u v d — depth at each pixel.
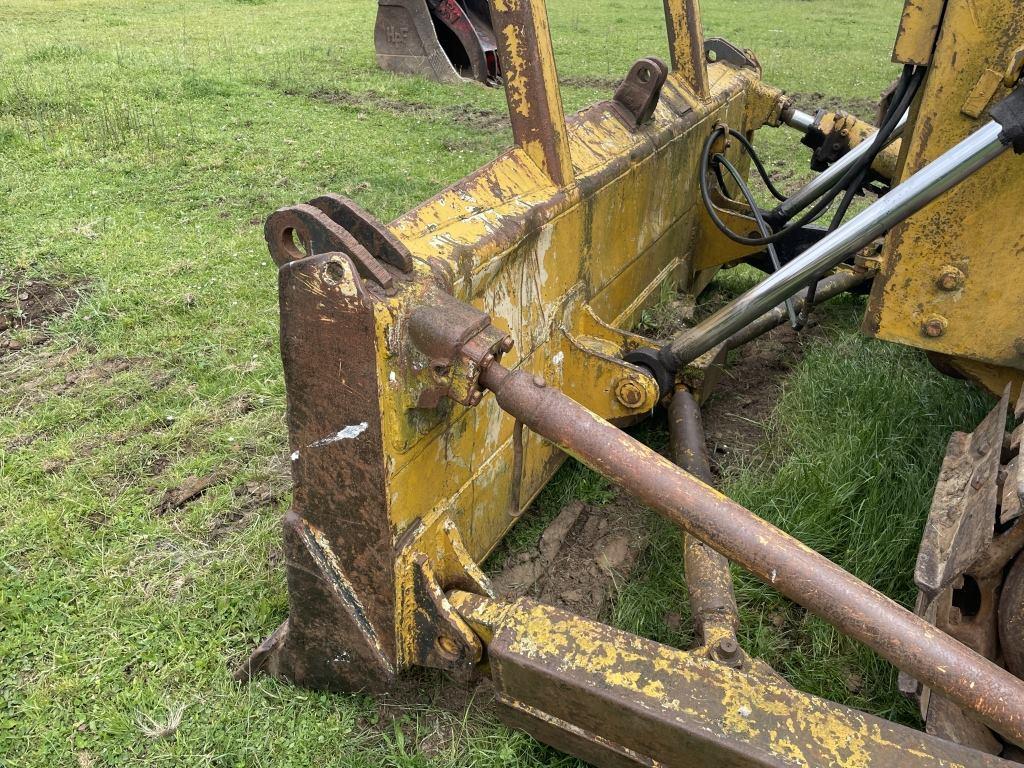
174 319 4.23
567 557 2.92
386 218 5.55
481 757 2.13
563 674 1.80
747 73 4.61
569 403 1.79
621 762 1.87
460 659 2.04
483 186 2.31
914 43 2.11
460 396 1.77
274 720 2.21
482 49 9.84
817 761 1.62
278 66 10.08
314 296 1.71
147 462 3.26
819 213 2.89
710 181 4.04
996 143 1.91
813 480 3.04
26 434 3.38
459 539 2.17
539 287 2.49
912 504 2.95
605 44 12.62
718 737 1.66
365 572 1.98
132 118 7.49
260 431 3.46
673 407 3.11
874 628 1.58
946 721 1.98
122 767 2.11
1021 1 1.91
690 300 3.77
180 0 16.17
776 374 4.22
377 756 2.13
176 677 2.35
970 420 3.34
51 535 2.84
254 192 6.00
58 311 4.34
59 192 5.76
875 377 3.63
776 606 2.72
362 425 1.79
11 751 2.14
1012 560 1.98
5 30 11.94
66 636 2.47
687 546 2.40
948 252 2.20
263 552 2.79
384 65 10.29
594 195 2.73
